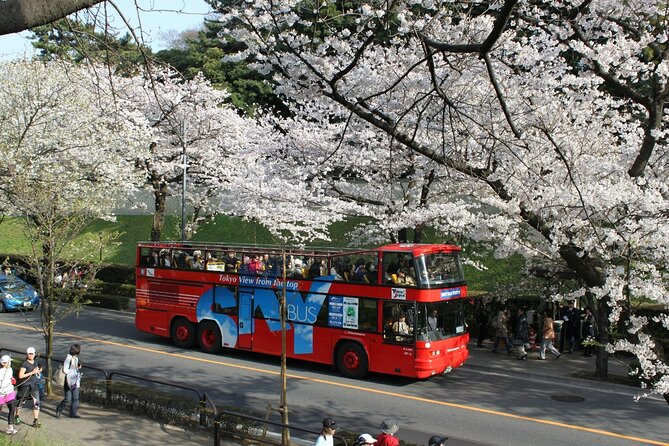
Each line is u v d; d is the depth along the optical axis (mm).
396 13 9531
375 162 20875
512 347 22188
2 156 17828
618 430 13469
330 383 17219
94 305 31078
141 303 22750
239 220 37750
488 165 10969
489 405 15344
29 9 3951
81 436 12266
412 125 15883
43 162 21781
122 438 12273
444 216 18703
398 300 16828
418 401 15570
